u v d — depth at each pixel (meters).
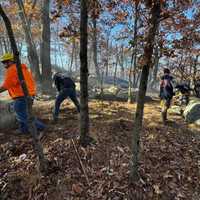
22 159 5.66
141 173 5.45
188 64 12.86
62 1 5.32
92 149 5.89
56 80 7.53
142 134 6.99
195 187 5.38
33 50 12.51
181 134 7.35
